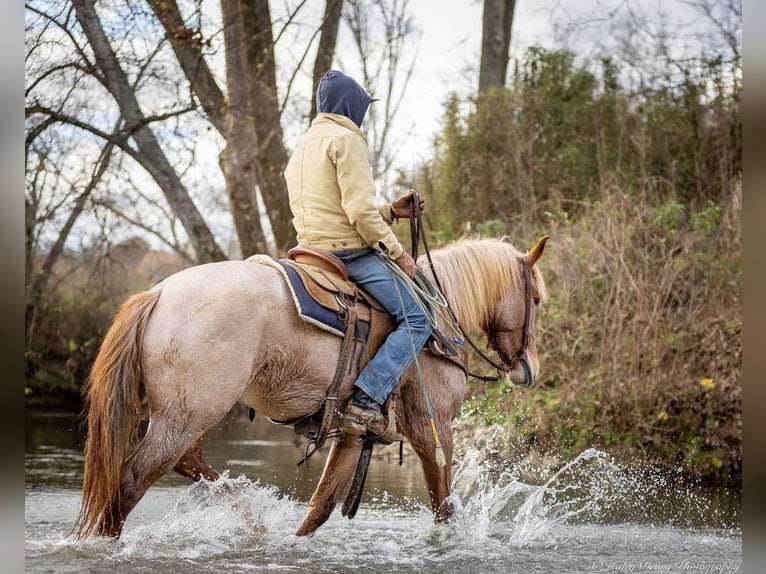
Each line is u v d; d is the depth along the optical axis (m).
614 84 13.46
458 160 13.33
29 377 13.99
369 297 4.72
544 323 9.54
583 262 9.50
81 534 3.98
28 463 8.19
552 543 5.20
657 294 8.57
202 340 4.03
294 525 5.38
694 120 12.94
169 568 3.83
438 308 5.08
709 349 8.43
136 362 4.04
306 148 4.77
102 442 3.94
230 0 10.73
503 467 8.13
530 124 13.01
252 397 4.45
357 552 4.61
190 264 14.44
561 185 12.40
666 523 6.04
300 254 4.66
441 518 5.06
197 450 4.75
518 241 11.60
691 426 8.16
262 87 11.84
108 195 12.30
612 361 8.51
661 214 9.97
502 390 9.39
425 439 4.95
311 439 4.68
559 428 8.59
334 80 4.82
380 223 4.62
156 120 10.79
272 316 4.24
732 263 9.20
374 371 4.55
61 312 14.23
